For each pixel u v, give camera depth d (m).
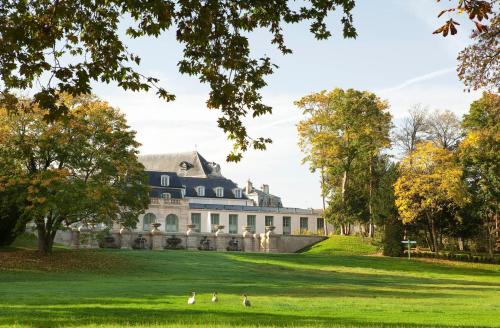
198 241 70.50
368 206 77.88
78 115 41.53
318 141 70.00
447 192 58.94
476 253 72.50
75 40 13.05
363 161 75.56
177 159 114.81
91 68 12.01
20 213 42.84
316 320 15.27
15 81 12.52
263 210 96.38
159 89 12.70
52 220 43.28
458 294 29.61
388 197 66.56
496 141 58.47
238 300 21.45
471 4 8.84
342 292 27.94
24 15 12.30
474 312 18.94
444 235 74.44
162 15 11.59
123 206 46.34
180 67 13.43
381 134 70.81
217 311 17.31
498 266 59.91
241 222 93.94
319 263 54.53
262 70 13.50
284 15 13.18
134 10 12.77
